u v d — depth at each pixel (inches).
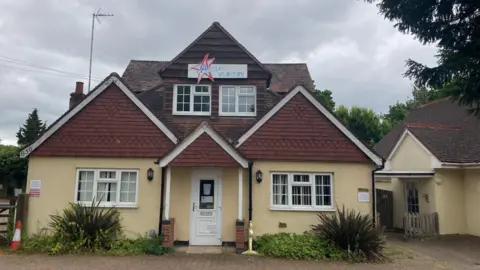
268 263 389.1
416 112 941.2
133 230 477.4
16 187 1119.0
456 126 710.5
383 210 709.3
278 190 501.0
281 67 708.0
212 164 455.2
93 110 506.3
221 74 560.1
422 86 401.7
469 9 368.8
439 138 649.0
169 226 444.5
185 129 542.3
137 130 502.9
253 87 564.7
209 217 488.1
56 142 492.7
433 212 595.8
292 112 515.5
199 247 467.2
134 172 495.8
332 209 491.2
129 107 509.4
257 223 486.3
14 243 431.8
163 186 486.0
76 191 485.1
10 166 1098.7
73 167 489.1
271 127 509.7
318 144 506.6
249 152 498.6
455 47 365.7
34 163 487.8
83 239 421.1
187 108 560.4
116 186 490.6
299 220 488.1
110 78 513.0
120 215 479.5
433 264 399.5
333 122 512.7
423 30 393.1
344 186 498.0
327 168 501.0
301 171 499.8
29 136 2258.9
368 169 502.6
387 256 429.4
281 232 483.8
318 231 462.3
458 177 608.1
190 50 568.4
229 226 485.7
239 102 563.2
